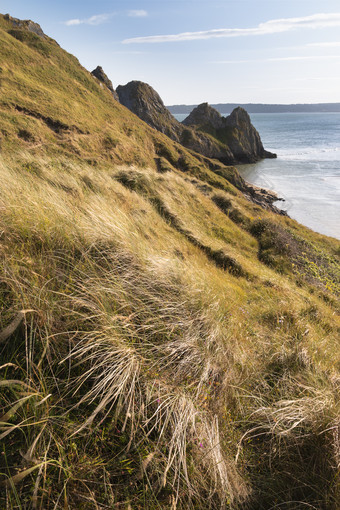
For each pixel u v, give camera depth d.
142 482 1.72
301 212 35.62
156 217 8.48
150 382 2.19
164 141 42.53
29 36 38.34
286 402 2.40
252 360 3.04
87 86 39.97
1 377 1.84
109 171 11.88
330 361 3.49
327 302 9.01
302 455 2.15
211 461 1.89
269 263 10.89
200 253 7.89
